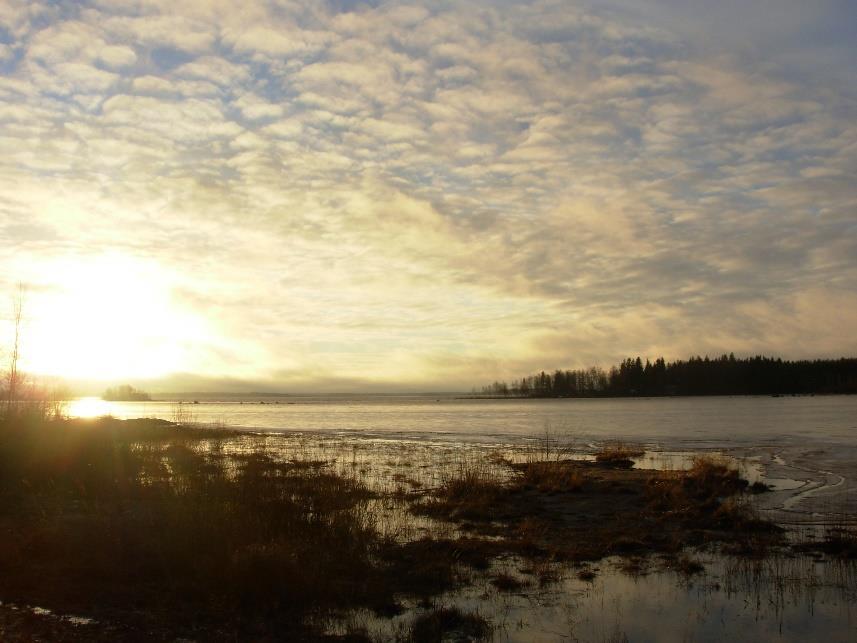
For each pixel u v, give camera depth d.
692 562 14.89
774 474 29.52
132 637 10.02
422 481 27.91
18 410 28.28
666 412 103.62
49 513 18.61
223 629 10.57
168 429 56.56
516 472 31.95
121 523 16.88
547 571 14.34
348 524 17.12
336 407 197.50
